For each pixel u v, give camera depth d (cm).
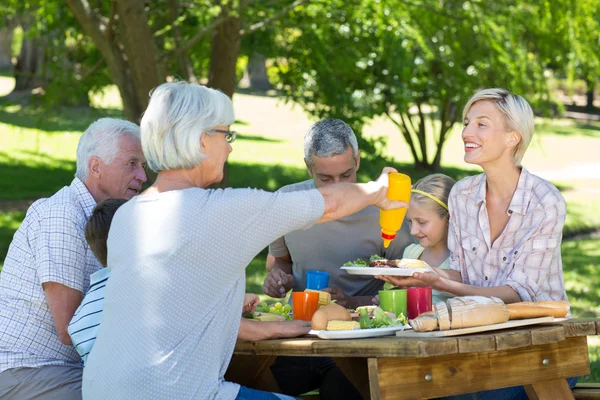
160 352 267
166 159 285
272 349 304
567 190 1828
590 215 1481
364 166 1069
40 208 347
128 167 364
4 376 335
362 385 323
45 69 1105
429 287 333
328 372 385
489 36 1020
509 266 348
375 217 418
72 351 346
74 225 342
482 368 293
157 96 287
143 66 889
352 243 423
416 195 379
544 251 343
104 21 954
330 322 310
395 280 336
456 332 285
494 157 345
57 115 1142
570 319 316
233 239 274
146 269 272
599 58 1077
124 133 365
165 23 1059
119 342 271
